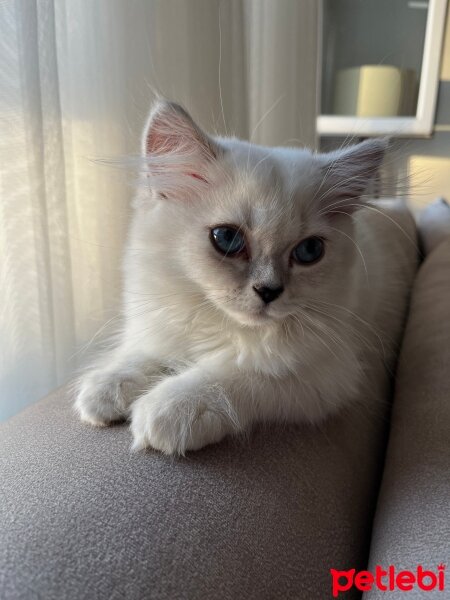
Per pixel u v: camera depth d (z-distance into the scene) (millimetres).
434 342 238
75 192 246
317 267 199
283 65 359
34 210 209
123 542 115
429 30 521
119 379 180
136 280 203
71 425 167
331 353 200
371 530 165
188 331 198
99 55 243
